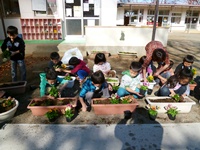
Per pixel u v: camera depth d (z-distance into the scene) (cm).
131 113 250
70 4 702
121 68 481
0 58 536
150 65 350
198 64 545
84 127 224
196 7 1622
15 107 233
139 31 596
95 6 704
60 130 218
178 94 272
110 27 587
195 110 269
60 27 736
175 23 1762
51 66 354
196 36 1362
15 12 742
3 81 382
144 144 197
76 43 668
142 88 282
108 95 276
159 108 250
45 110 240
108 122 236
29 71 449
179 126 229
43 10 711
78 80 354
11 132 213
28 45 644
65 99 260
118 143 198
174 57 632
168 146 195
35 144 195
